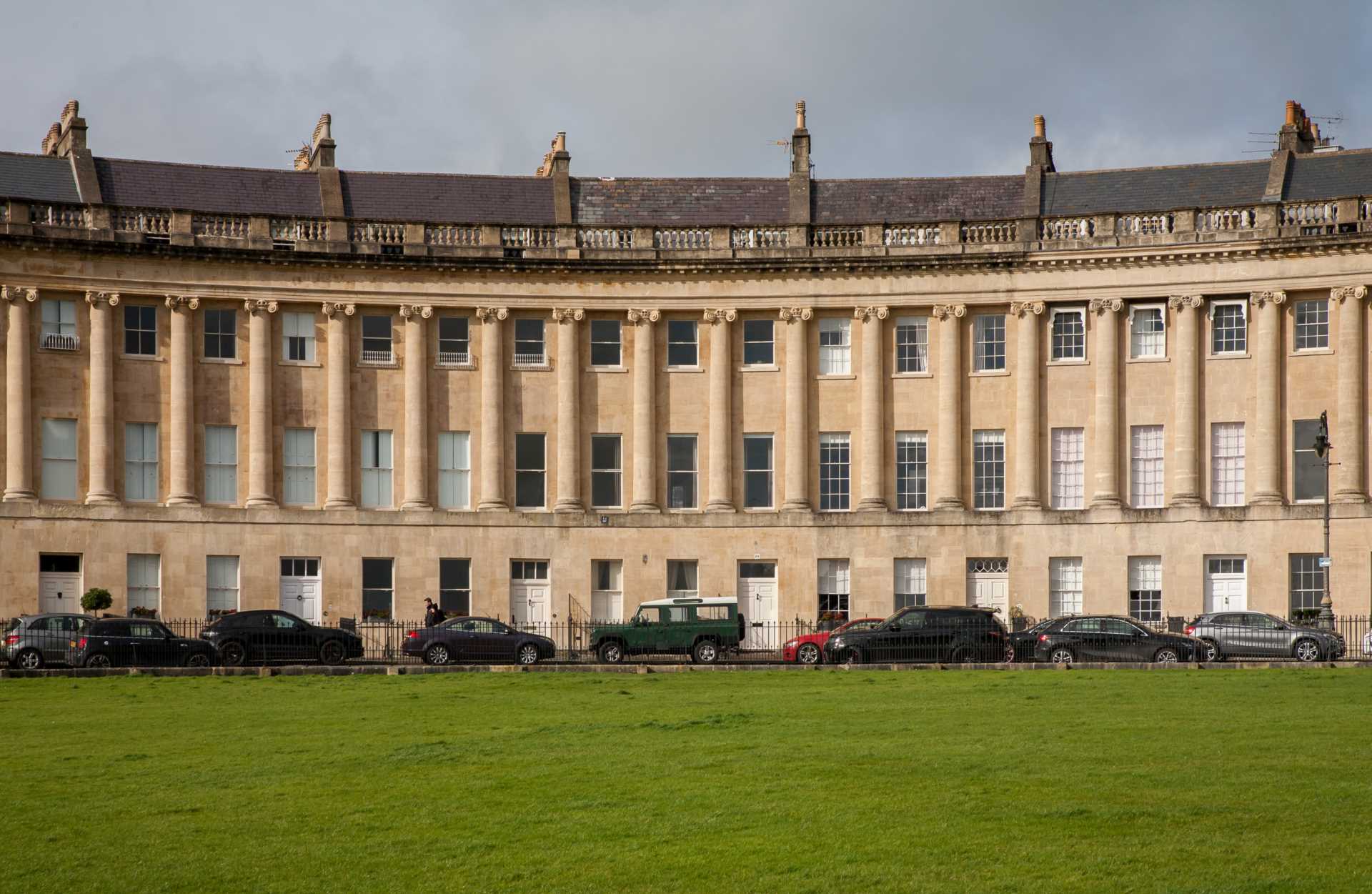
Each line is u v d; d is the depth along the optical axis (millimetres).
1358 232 68000
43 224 67562
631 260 71688
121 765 35000
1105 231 70438
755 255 71625
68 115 72750
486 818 29062
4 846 27906
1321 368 69000
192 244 69062
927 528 70875
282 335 70750
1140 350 70750
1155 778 30781
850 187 75750
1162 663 54344
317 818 29453
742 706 42594
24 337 67562
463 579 70875
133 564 68438
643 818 28672
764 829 27641
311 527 69938
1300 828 26594
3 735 39406
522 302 71750
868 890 24125
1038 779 30938
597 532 71312
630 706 43031
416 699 45219
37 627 56344
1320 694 43188
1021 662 55781
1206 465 69875
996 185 75188
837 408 72125
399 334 71438
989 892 23828
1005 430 71375
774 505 72188
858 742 35875
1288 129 73000
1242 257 69312
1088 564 69938
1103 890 23672
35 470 67812
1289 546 68188
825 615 71062
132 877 26016
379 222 70938
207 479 70000
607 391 72312
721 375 71875
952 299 71375
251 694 46750
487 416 71375
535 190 75500
